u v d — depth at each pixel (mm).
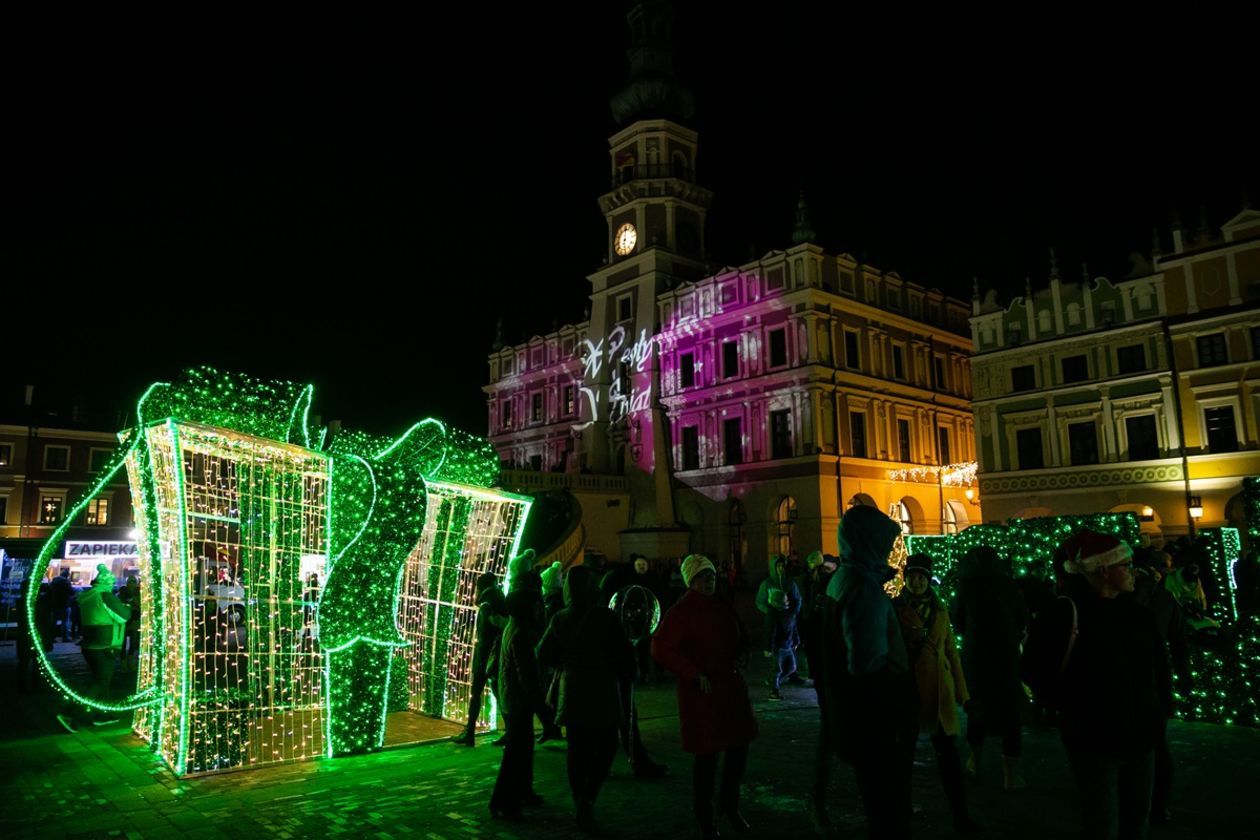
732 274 42531
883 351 42188
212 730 8758
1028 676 4641
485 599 9727
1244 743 8859
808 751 9094
